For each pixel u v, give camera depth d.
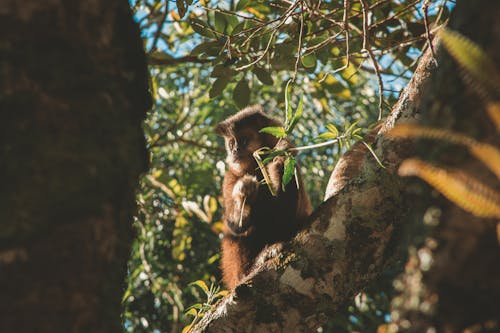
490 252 3.29
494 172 3.34
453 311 3.33
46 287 3.58
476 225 3.34
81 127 3.94
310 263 7.11
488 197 3.19
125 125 4.20
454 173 3.38
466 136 3.49
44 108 3.85
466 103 3.57
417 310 3.42
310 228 7.34
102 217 3.87
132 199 4.30
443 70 3.79
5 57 3.83
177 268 16.09
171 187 14.50
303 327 7.01
